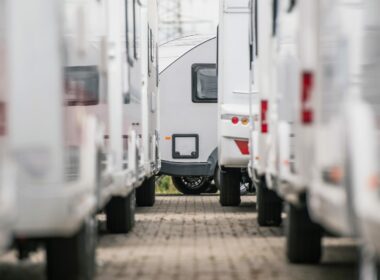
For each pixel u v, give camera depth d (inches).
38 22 313.1
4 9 314.5
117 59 537.6
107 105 531.5
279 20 518.9
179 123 1183.6
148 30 828.6
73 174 389.4
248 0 856.9
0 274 445.7
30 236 328.5
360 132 289.7
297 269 463.8
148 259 514.0
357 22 347.3
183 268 476.4
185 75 1186.6
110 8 539.2
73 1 380.5
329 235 478.6
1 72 314.7
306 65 393.7
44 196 307.9
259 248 562.3
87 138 384.8
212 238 626.2
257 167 638.5
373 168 282.7
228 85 863.1
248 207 945.5
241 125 860.0
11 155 309.7
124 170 557.3
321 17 378.9
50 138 310.7
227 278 440.5
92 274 419.8
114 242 598.9
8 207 290.0
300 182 401.1
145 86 785.6
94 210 406.3
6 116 313.4
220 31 868.6
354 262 482.3
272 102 546.6
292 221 471.8
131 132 606.9
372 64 345.4
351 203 295.4
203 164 1178.6
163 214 857.5
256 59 705.0
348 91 336.2
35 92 311.9
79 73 486.9
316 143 371.6
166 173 1179.3
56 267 377.4
